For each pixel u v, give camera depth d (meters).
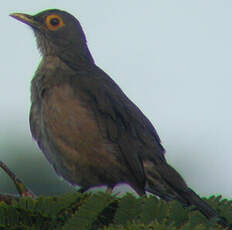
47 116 11.36
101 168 11.43
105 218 6.52
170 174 11.70
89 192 6.72
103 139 11.37
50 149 11.52
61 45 13.52
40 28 13.61
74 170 11.47
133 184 11.56
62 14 13.73
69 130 11.24
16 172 14.32
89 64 13.00
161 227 5.71
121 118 11.80
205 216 6.64
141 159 11.77
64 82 11.73
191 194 11.52
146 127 12.28
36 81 11.87
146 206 6.38
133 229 5.78
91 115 11.34
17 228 6.43
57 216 6.54
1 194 7.30
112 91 12.09
